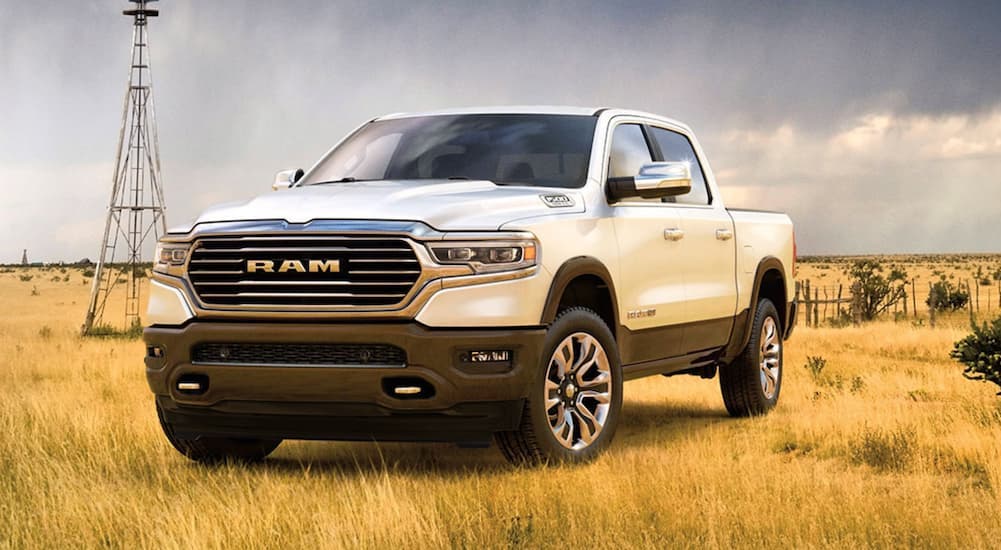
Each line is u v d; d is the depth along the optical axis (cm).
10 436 740
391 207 613
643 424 892
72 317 3934
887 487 579
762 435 789
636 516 498
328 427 616
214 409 633
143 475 638
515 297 611
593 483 566
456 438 607
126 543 476
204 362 627
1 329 2764
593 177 712
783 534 464
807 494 538
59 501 541
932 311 2978
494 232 611
